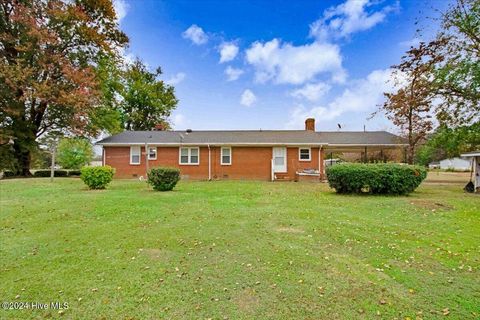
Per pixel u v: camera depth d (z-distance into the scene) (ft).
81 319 9.22
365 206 29.50
